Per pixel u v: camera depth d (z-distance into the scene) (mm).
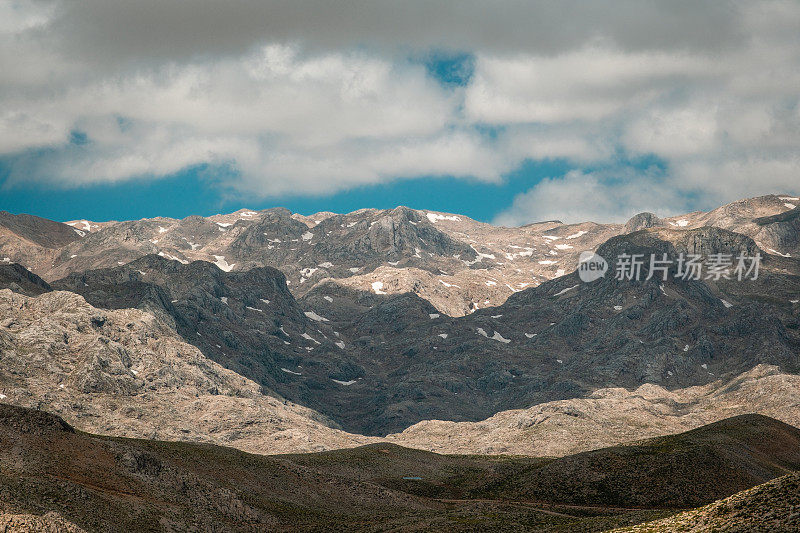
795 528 90000
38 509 116562
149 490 146875
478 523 159250
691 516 105688
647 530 107125
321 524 165625
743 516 98125
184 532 134500
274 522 164000
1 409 146875
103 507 128125
